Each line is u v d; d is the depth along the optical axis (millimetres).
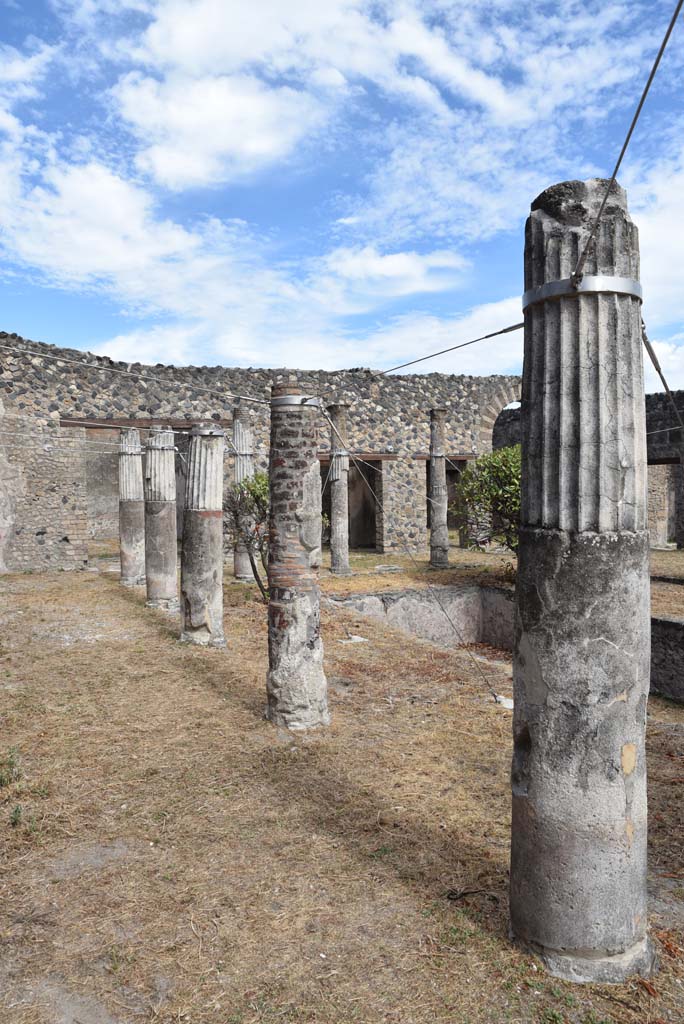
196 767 5141
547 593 2891
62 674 7523
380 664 8148
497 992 2803
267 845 4059
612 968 2840
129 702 6598
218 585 8953
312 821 4348
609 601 2834
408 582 13602
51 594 12609
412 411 20562
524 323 3070
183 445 22500
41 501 15859
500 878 3697
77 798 4621
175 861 3883
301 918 3357
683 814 4547
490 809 4570
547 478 2922
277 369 18969
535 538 2947
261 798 4656
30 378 15672
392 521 20250
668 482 20250
